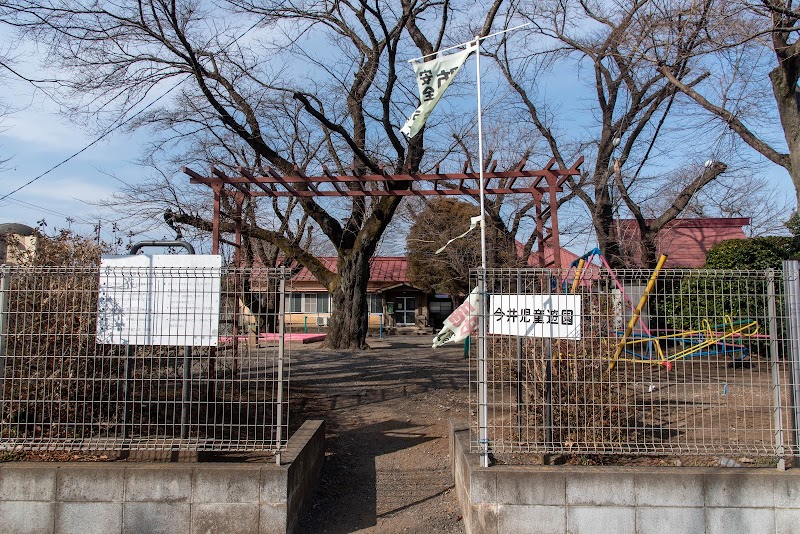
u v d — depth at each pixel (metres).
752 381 4.94
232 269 4.66
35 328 4.89
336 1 11.19
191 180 7.42
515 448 4.59
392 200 13.99
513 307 4.65
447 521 4.75
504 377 5.38
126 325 4.69
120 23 8.69
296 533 4.54
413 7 10.95
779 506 4.13
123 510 4.23
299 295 30.05
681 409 5.45
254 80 10.79
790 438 4.39
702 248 18.36
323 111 13.30
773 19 7.97
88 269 4.74
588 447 4.64
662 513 4.14
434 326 32.91
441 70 6.03
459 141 14.47
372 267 31.75
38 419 4.95
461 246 20.45
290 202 15.44
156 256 4.78
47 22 8.12
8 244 5.70
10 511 4.26
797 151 8.38
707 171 13.44
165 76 9.92
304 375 9.80
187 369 4.83
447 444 6.43
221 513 4.20
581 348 4.85
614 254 14.94
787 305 4.45
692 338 5.82
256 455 5.04
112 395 5.14
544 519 4.16
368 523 4.75
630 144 14.78
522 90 15.48
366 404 7.86
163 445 4.56
